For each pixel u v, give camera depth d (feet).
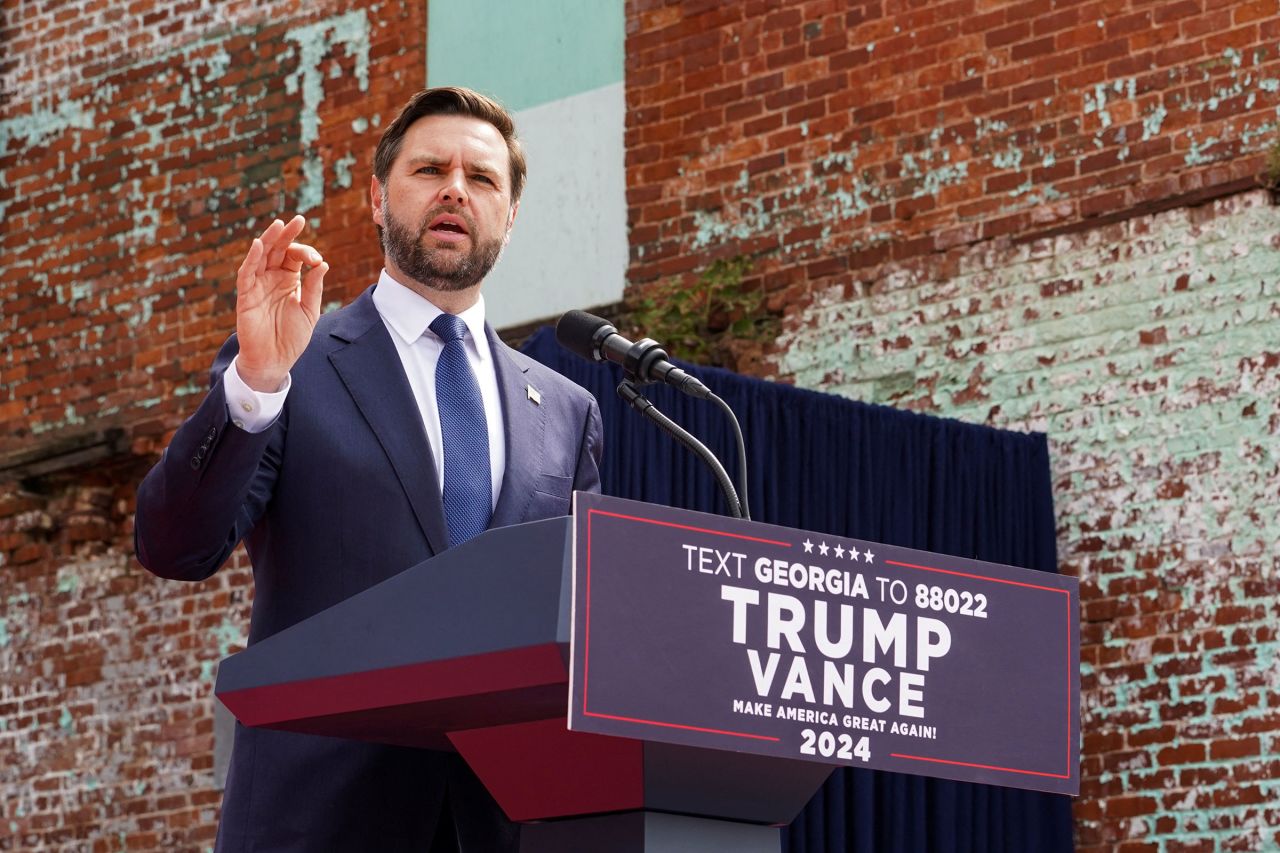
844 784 21.20
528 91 27.63
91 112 31.71
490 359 9.70
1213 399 21.76
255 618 8.91
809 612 6.88
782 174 25.27
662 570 6.57
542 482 9.34
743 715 6.63
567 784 7.30
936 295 23.79
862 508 22.33
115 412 30.27
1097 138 23.04
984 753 7.18
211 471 7.86
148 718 28.91
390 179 9.58
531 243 27.07
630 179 26.48
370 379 9.08
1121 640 21.86
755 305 24.98
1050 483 22.54
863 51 24.98
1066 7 23.57
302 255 8.07
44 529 30.48
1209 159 22.25
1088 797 21.74
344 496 8.75
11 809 29.76
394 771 8.38
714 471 9.08
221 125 30.42
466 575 6.79
